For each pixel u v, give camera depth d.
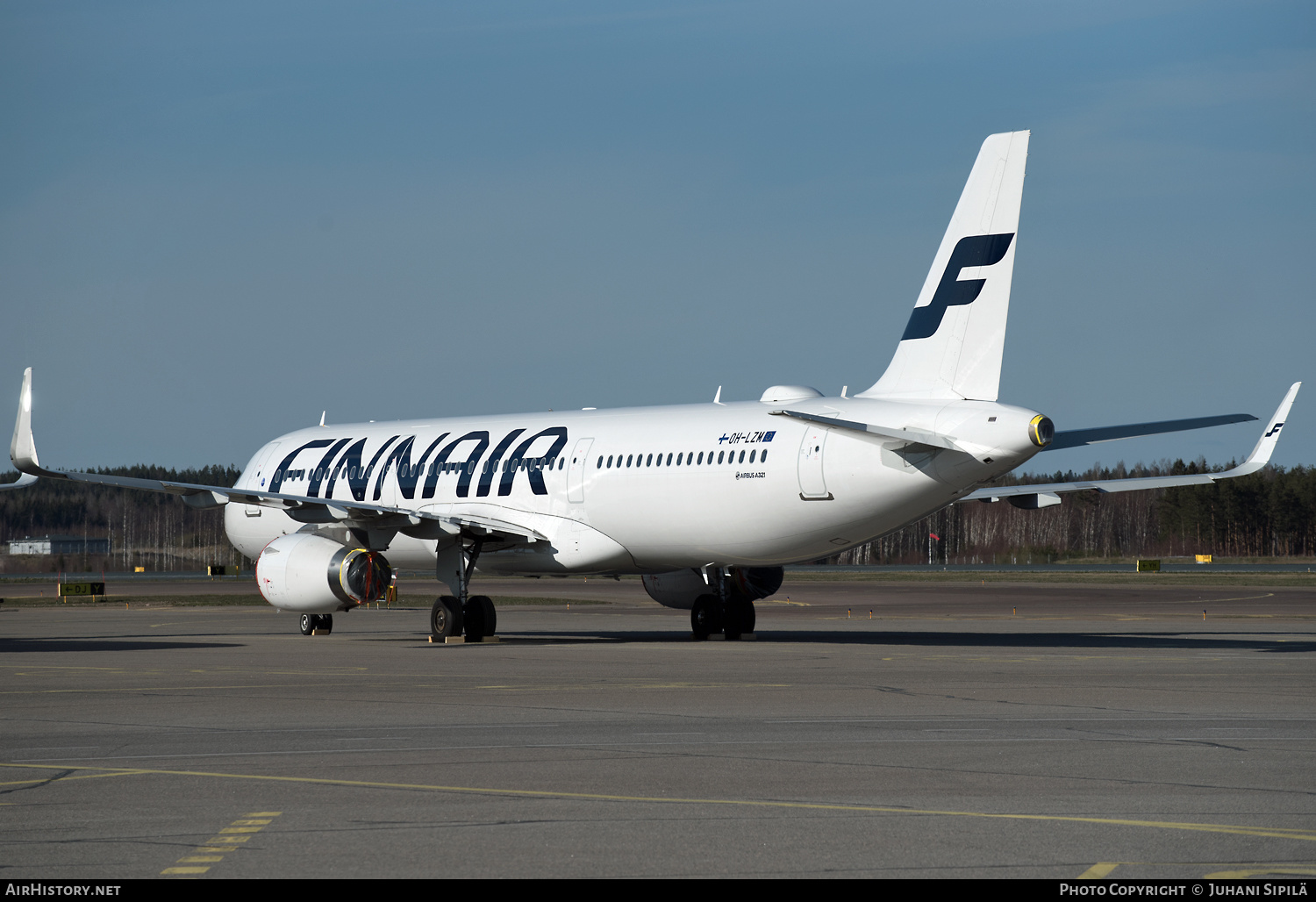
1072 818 28.94
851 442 78.81
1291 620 117.25
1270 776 34.16
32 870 24.67
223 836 27.45
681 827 28.16
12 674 66.00
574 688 57.50
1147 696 53.09
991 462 74.38
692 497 85.94
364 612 148.38
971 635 97.44
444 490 99.69
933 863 25.02
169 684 60.19
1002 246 76.44
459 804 30.72
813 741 40.69
